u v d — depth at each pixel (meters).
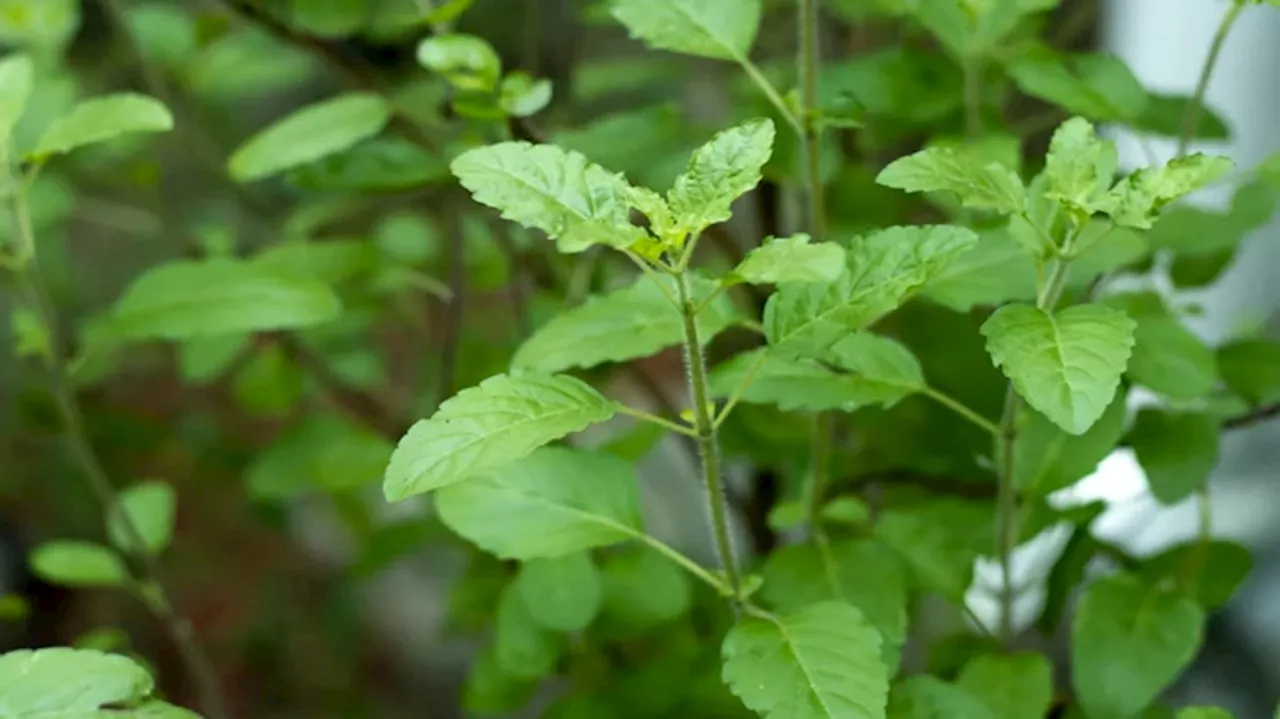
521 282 0.92
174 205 1.20
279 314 0.81
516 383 0.72
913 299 0.85
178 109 1.07
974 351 0.85
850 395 0.77
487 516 0.77
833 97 0.84
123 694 0.73
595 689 0.87
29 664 0.73
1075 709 0.82
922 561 0.81
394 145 0.86
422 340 1.26
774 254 0.70
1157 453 0.81
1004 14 0.83
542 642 0.83
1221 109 0.98
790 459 0.88
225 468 1.19
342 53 0.89
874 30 0.99
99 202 1.10
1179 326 0.80
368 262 0.87
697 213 0.71
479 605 0.90
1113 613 0.79
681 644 0.87
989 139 0.81
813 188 0.79
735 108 0.90
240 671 1.35
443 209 0.93
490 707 0.87
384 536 0.92
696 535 1.19
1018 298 0.77
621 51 1.26
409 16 0.88
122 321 0.82
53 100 0.92
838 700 0.72
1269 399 0.82
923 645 0.90
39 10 0.96
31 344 0.85
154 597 0.88
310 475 0.91
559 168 0.71
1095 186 0.74
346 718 1.30
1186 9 0.97
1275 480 0.93
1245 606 0.92
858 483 0.86
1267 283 0.96
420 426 0.72
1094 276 0.78
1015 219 0.74
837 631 0.74
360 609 1.37
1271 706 0.90
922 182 0.73
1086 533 0.82
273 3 0.90
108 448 1.17
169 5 1.13
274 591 1.39
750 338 0.91
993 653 0.80
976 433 0.85
